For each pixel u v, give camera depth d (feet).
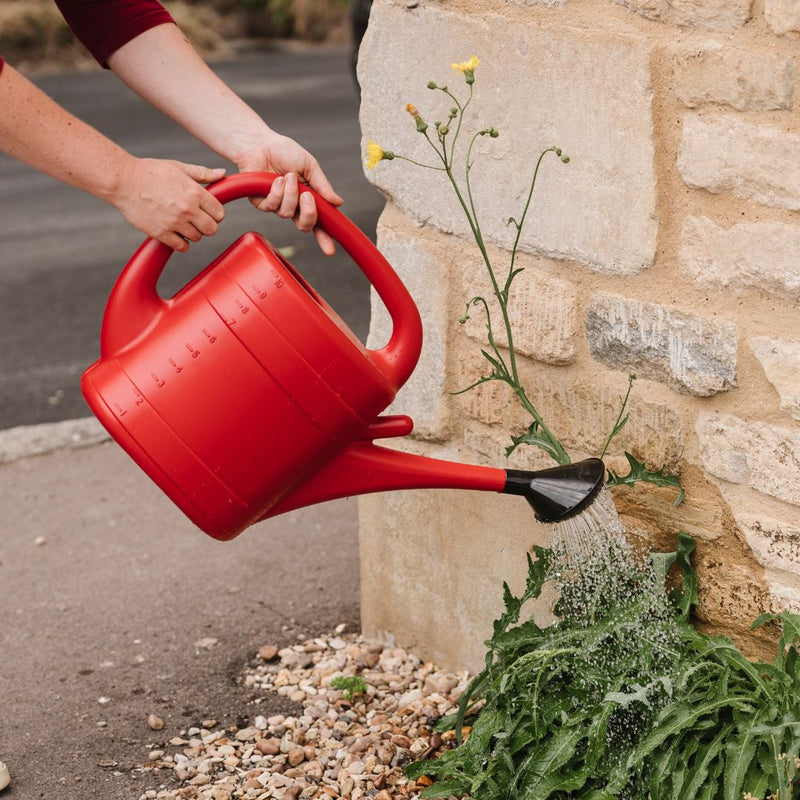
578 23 6.30
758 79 5.62
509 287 6.99
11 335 16.14
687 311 6.20
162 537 10.71
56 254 19.69
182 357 5.38
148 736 7.72
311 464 5.56
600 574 6.37
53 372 14.88
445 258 7.39
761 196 5.76
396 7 7.18
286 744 7.48
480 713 7.10
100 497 11.60
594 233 6.52
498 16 6.66
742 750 5.65
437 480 5.91
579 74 6.33
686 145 5.99
